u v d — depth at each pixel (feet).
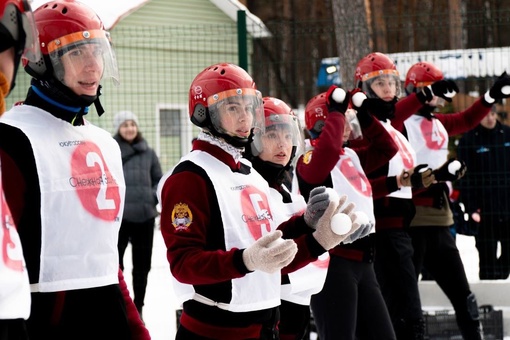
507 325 29.40
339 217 14.07
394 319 23.50
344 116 20.08
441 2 90.63
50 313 12.38
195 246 13.62
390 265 23.35
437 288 30.40
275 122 17.31
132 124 32.60
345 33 39.93
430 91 25.29
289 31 40.22
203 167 14.12
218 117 14.52
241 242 14.16
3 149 12.24
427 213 25.72
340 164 20.67
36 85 12.89
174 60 50.83
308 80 45.16
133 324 13.76
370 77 24.44
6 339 9.42
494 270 33.06
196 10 64.28
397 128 25.91
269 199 15.06
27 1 10.22
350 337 19.92
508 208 33.04
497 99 28.17
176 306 33.96
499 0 82.99
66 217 12.53
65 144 12.80
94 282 12.78
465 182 33.35
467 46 56.49
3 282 9.22
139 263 32.32
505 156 33.19
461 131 28.43
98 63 13.07
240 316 14.20
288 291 17.13
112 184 13.25
